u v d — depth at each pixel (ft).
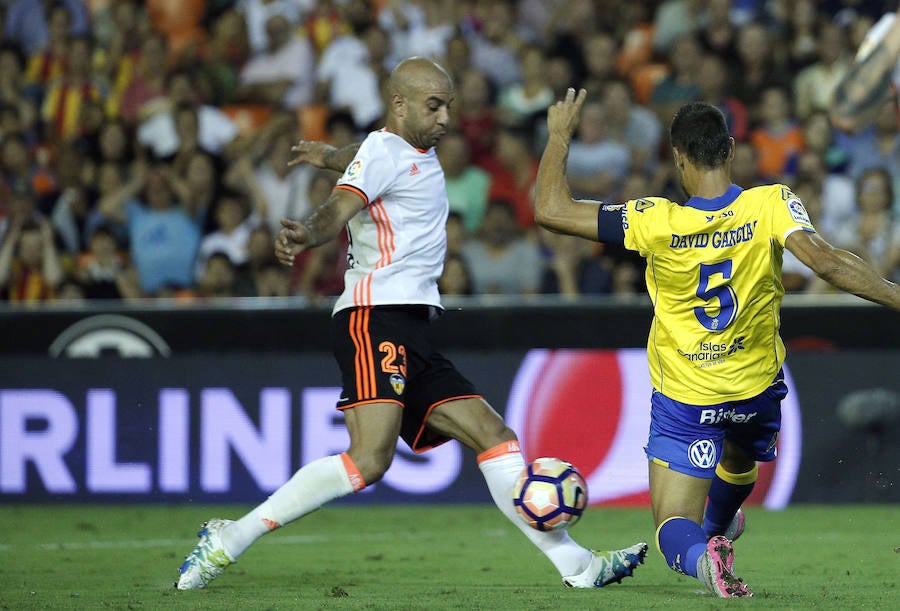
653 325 56.18
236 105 162.91
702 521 61.82
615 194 143.95
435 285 61.82
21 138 151.94
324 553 84.89
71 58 164.35
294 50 163.12
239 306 119.85
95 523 106.42
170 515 112.27
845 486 115.65
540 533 61.11
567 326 117.91
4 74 165.27
